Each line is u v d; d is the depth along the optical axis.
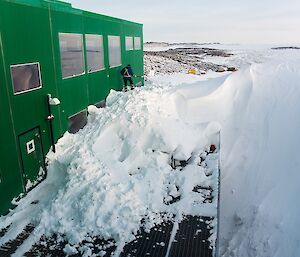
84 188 4.62
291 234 4.57
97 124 6.51
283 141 6.10
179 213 4.21
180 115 6.76
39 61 5.45
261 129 6.49
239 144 6.31
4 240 4.00
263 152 6.03
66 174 5.39
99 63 9.04
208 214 4.18
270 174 5.58
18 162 4.85
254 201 5.29
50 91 5.89
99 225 4.02
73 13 7.01
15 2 4.70
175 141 5.66
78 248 3.75
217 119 6.79
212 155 5.63
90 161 5.18
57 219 4.21
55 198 4.65
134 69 13.22
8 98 4.57
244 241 4.85
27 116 5.11
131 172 5.14
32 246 3.85
